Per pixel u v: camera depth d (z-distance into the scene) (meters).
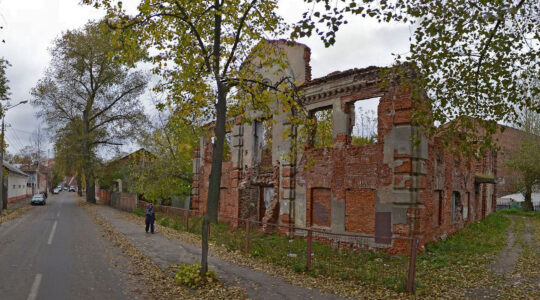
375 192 14.68
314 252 13.30
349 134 16.14
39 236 17.17
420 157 13.77
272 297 8.34
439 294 8.77
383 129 14.62
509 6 7.52
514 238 19.09
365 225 14.89
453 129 9.23
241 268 11.11
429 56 8.64
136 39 9.91
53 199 61.72
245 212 21.97
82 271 10.24
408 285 8.80
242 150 22.73
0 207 28.97
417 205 13.69
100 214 30.66
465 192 21.08
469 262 12.78
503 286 9.62
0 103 24.19
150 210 19.23
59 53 39.06
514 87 8.46
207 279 9.16
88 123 42.06
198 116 11.07
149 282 9.28
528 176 35.66
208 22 10.41
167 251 13.67
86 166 40.84
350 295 8.56
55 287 8.62
